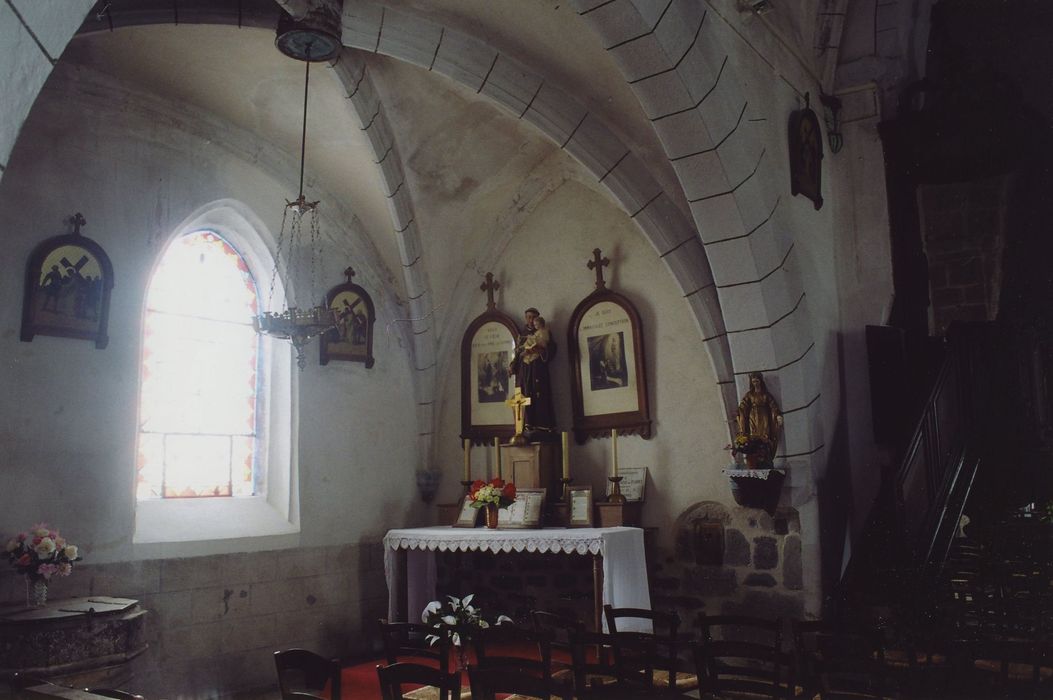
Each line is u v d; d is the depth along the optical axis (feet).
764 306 25.05
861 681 15.37
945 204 38.91
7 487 23.45
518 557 32.50
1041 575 22.13
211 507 29.25
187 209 28.81
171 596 26.55
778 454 25.94
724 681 15.75
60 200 25.41
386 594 33.01
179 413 29.25
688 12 21.70
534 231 34.71
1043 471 28.76
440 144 31.60
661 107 22.63
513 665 15.99
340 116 30.01
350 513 32.32
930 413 26.76
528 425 31.99
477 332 35.40
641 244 31.86
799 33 28.94
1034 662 14.17
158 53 26.22
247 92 28.84
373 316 34.04
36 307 24.41
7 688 19.08
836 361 29.22
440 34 25.52
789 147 27.04
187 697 26.43
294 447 31.12
